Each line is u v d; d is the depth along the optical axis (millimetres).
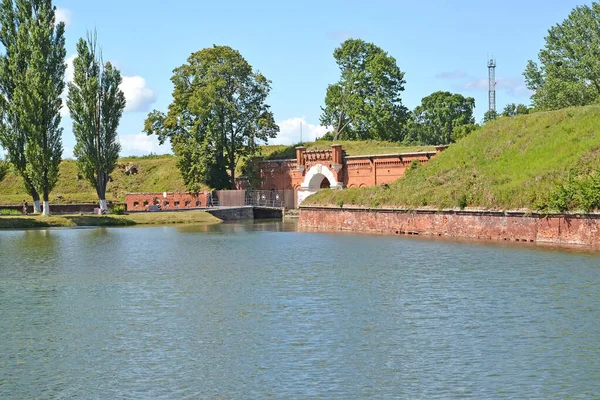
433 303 27734
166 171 114250
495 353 20906
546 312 25344
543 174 49594
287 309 27469
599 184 43281
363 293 30312
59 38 81312
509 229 49000
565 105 84312
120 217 85250
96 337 24109
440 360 20469
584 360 20000
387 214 61656
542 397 17453
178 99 101750
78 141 86375
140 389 18875
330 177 93062
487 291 29547
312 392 18266
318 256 44344
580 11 90688
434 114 162250
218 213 93000
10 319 27016
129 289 33188
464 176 58344
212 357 21406
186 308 28266
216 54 102062
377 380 18984
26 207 91375
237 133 102750
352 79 110438
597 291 28594
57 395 18625
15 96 77812
